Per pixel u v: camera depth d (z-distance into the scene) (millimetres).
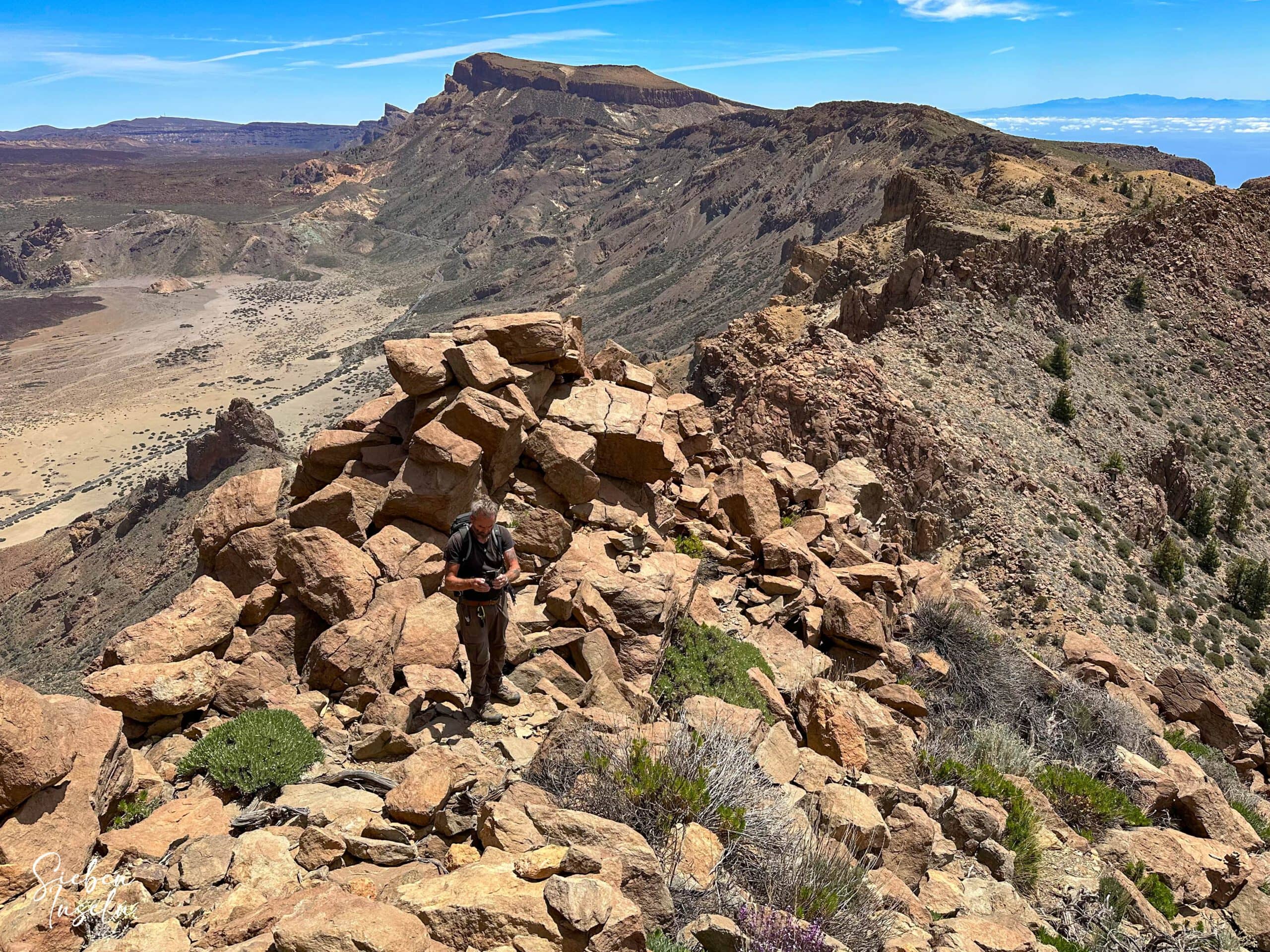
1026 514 51500
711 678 11742
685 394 20234
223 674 10023
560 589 11938
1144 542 61156
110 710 8219
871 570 16234
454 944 5820
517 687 10414
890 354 67312
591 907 5871
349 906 5676
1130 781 13484
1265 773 19172
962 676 14914
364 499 12625
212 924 6211
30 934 5926
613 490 15180
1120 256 99312
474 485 12734
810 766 10133
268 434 158875
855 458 48531
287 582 11297
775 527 17078
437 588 11961
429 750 8297
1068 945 8938
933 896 8859
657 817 7930
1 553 174125
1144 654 45344
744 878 7770
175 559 130000
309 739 8938
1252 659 51531
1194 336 93875
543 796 7859
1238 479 72062
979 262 79375
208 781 8500
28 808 6902
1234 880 11648
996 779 11680
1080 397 72188
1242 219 109812
